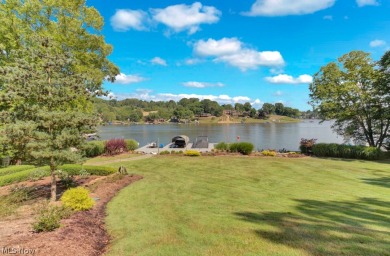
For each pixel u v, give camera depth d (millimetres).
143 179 13094
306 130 79312
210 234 5926
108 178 12633
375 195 9969
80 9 18969
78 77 9523
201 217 7215
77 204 7520
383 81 20562
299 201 9055
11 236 5320
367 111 21875
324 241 5402
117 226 6645
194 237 5770
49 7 17703
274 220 6895
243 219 6996
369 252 4863
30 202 9406
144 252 5066
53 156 8453
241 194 10117
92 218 7141
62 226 6059
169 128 100750
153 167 16734
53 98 8750
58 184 12086
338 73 22547
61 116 8508
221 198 9500
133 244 5480
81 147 9383
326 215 7395
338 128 24641
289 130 80000
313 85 24484
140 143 46938
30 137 8211
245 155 22234
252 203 8789
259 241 5465
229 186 11555
